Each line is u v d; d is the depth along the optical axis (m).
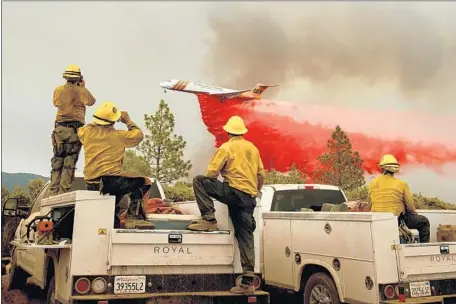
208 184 4.78
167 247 4.52
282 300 7.35
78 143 6.66
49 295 5.09
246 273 4.66
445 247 5.21
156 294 4.38
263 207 7.52
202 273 4.64
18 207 7.64
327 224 5.48
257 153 5.03
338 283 5.25
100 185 4.44
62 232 4.62
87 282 4.26
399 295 4.82
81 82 6.80
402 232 5.54
